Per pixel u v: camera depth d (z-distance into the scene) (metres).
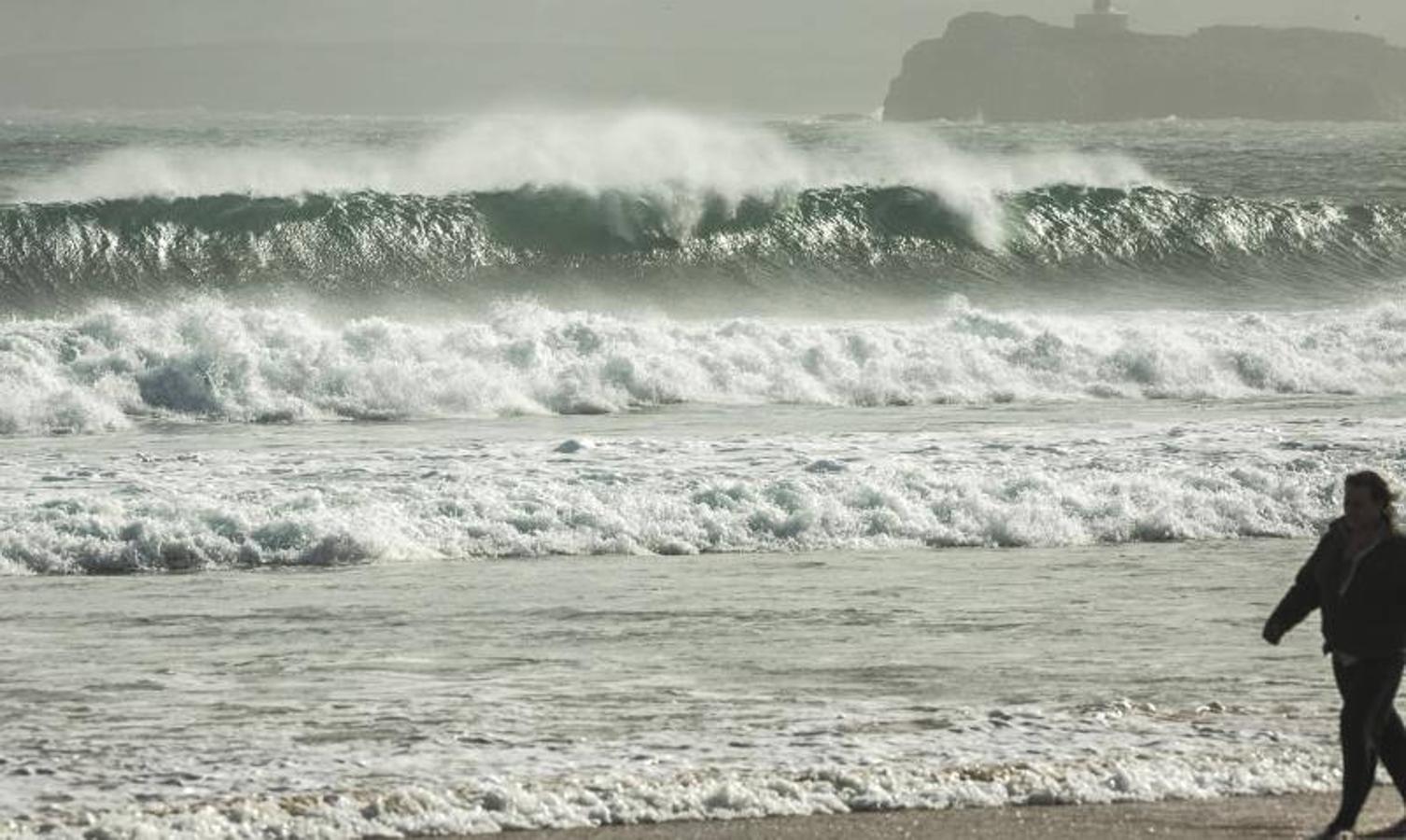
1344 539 28.69
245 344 91.56
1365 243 163.88
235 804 29.38
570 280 146.62
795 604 48.06
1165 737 34.62
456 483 63.09
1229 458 70.25
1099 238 160.50
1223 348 102.44
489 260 145.62
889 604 48.16
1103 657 42.03
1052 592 50.09
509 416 88.19
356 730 34.94
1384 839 28.25
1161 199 164.62
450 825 28.70
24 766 32.16
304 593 49.28
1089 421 85.06
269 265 141.00
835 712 36.56
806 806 29.80
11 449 75.06
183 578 51.62
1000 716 36.25
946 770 31.80
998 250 157.50
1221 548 57.91
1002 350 100.62
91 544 53.41
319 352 90.88
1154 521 60.09
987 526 59.09
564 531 57.25
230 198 145.12
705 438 77.62
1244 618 46.84
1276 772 32.00
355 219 145.25
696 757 33.06
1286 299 151.00
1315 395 98.19
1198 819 29.34
